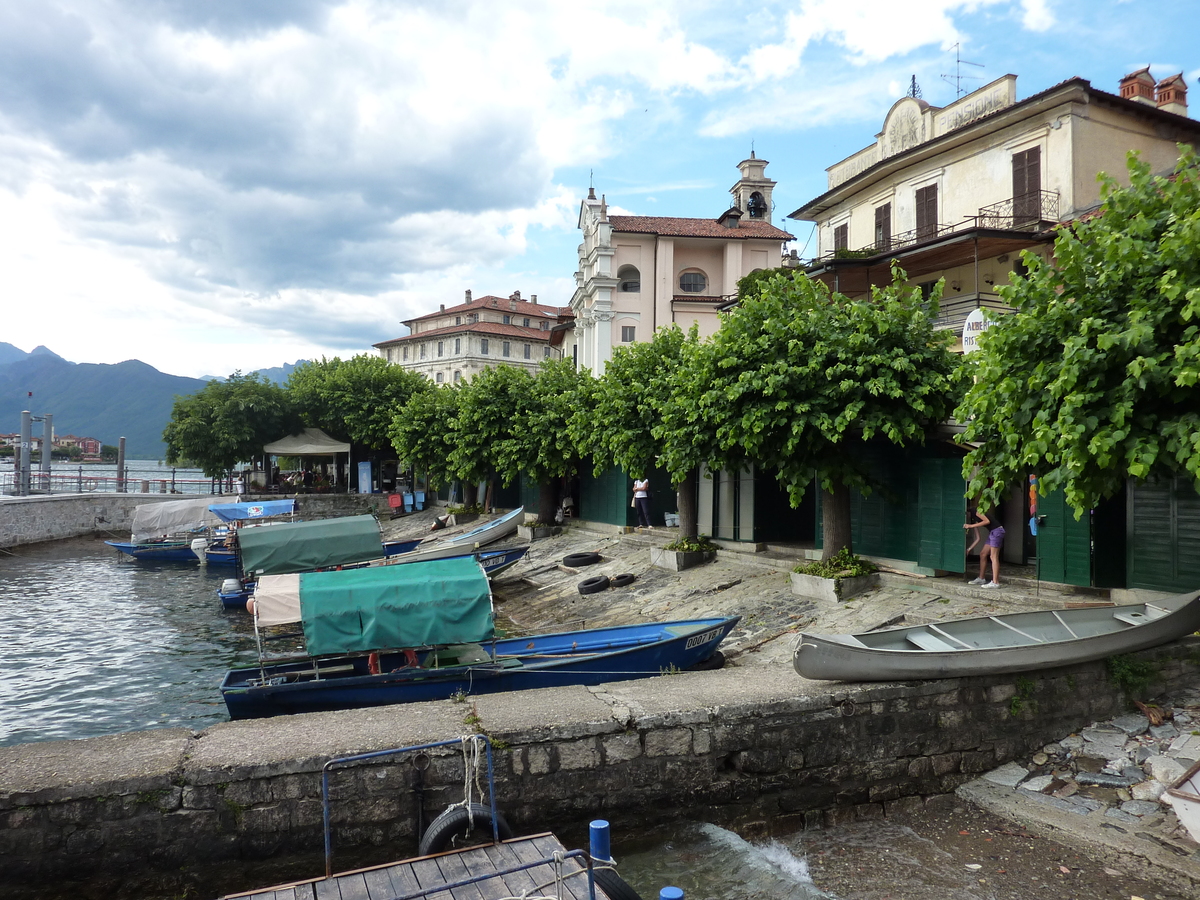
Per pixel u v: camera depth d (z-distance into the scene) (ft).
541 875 19.15
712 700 29.48
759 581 57.21
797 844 28.02
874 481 49.73
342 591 35.68
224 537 111.45
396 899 17.53
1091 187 76.38
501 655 43.27
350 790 24.58
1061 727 32.71
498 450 100.22
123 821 22.97
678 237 155.33
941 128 93.25
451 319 307.99
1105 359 27.66
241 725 27.63
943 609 43.01
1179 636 35.01
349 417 162.40
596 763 27.09
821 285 51.26
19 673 54.90
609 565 75.72
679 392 57.82
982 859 26.08
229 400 160.66
